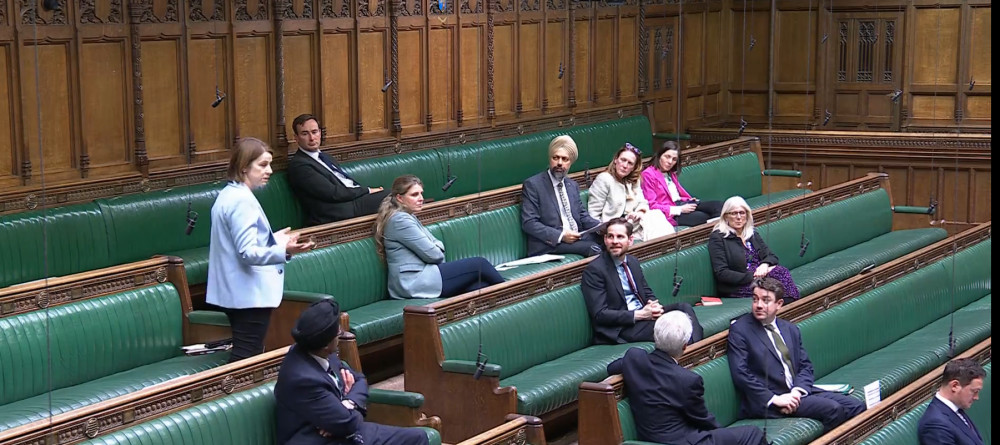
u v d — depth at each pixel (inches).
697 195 430.9
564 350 289.1
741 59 551.2
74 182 294.7
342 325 266.1
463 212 330.0
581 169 455.8
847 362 322.7
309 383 209.3
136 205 296.8
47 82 289.6
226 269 234.5
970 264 395.2
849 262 396.8
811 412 271.0
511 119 438.6
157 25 314.7
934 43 514.9
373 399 233.5
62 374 230.5
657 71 510.3
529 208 343.9
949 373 263.4
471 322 266.8
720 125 553.0
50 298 232.4
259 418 214.7
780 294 275.9
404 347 259.8
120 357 240.5
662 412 243.3
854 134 502.6
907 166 498.3
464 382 254.4
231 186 235.1
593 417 239.3
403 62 391.5
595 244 341.4
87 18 297.3
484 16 420.8
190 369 238.5
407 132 396.2
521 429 223.3
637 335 294.2
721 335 273.0
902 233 446.6
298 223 339.3
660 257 328.5
